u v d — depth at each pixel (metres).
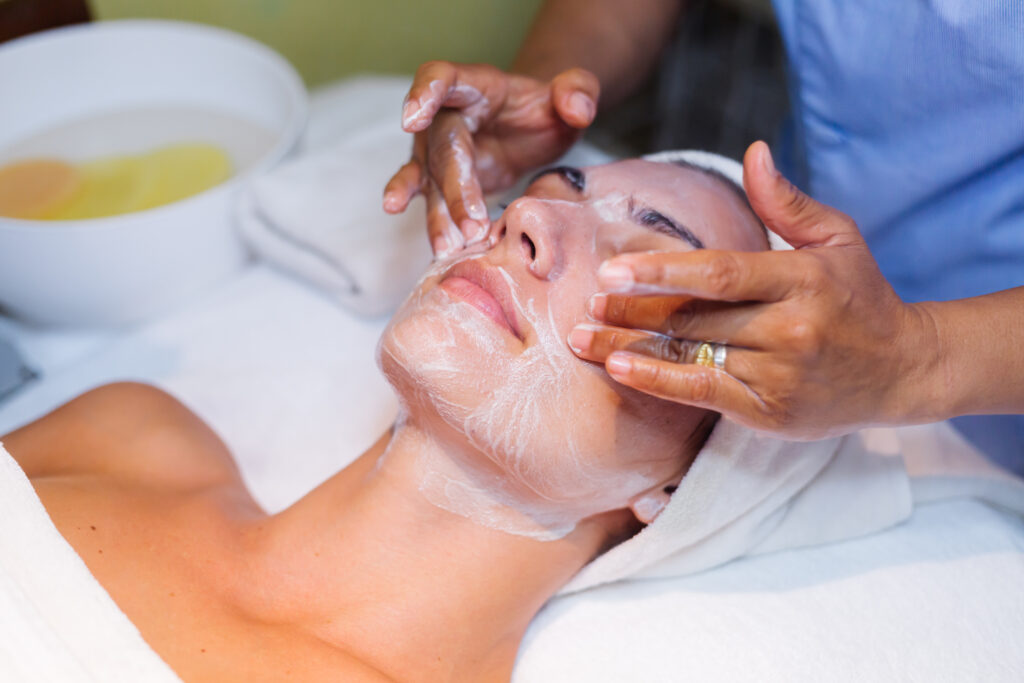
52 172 1.25
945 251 1.00
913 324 0.66
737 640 0.91
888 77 0.96
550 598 0.96
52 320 1.20
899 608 0.93
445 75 0.91
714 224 0.86
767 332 0.60
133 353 1.20
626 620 0.93
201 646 0.77
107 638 0.68
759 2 1.87
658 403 0.79
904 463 0.99
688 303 0.64
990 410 0.72
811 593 0.95
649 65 1.32
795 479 0.93
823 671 0.88
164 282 1.19
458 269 0.81
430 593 0.84
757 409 0.63
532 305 0.77
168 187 1.25
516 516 0.85
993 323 0.68
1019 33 0.84
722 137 2.06
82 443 0.98
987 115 0.90
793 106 1.13
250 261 1.32
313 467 1.09
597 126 2.14
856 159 1.05
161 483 0.97
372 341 1.22
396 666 0.81
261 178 1.23
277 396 1.16
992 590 0.94
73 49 1.29
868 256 0.64
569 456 0.78
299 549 0.86
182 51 1.34
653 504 0.89
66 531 0.83
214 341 1.22
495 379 0.76
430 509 0.85
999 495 1.03
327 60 1.76
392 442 0.89
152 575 0.82
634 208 0.84
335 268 1.23
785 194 0.64
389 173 1.31
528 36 1.29
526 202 0.79
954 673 0.88
